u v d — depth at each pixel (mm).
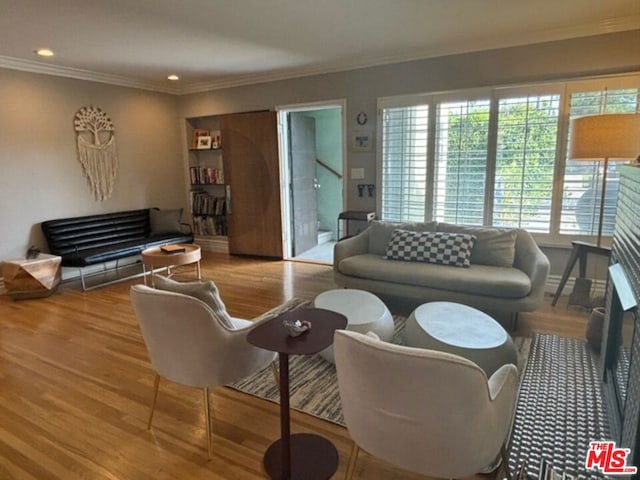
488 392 1300
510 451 1911
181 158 6484
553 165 3955
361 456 1893
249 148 5766
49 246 4750
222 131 5914
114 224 5352
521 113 4027
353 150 5062
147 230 5730
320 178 7309
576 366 2688
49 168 4832
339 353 1386
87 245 5004
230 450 1957
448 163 4461
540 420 2137
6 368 2799
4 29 3482
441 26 3631
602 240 3850
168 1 2955
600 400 2309
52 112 4820
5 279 4270
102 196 5402
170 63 4781
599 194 3811
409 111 4602
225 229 6375
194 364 1876
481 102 4203
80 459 1908
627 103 3613
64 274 5008
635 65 3561
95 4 2982
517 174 4129
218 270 5332
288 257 5922
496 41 4023
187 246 4562
